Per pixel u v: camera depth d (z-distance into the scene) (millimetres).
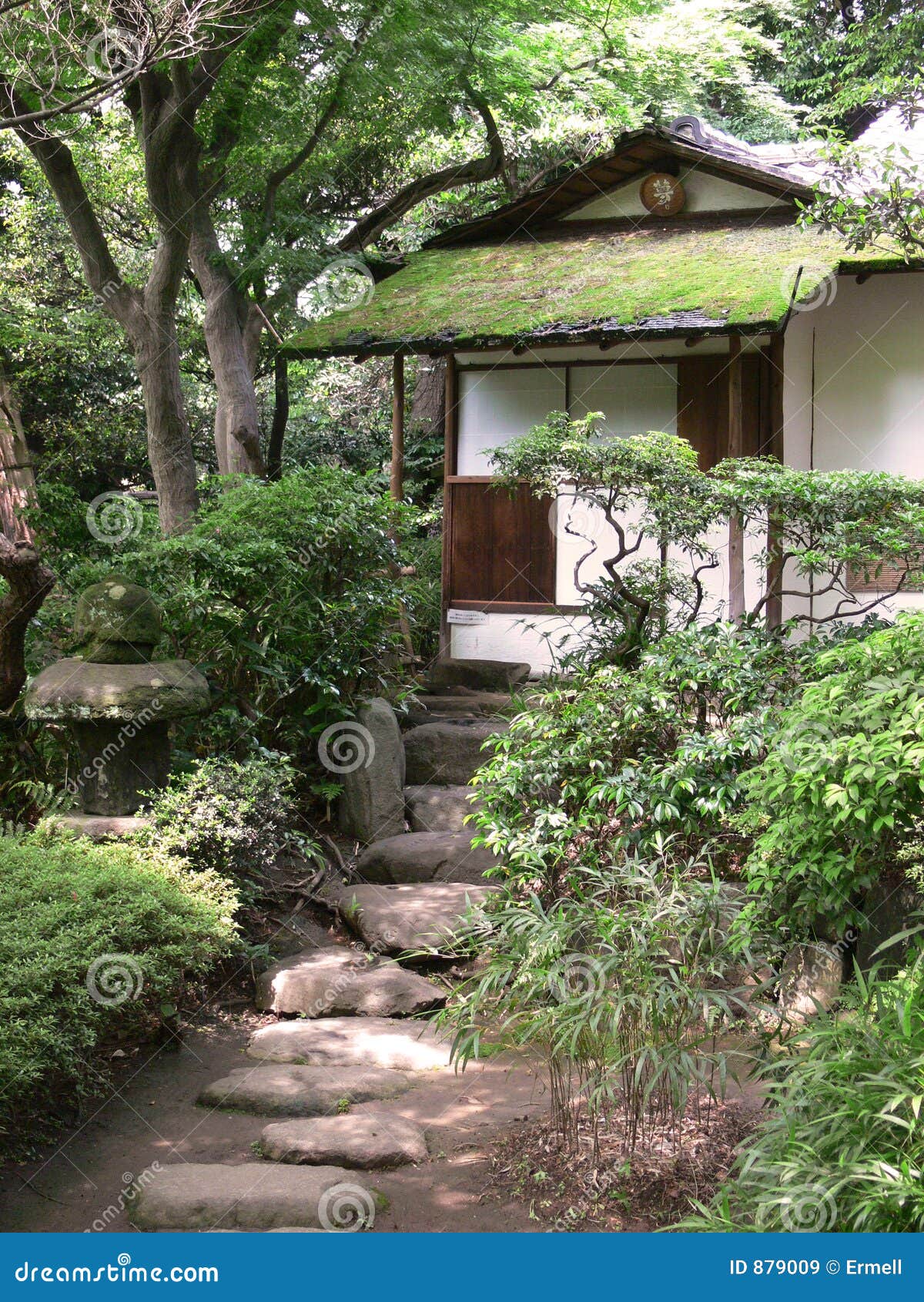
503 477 6863
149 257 13906
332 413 16328
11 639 6316
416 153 14320
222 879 5586
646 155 9930
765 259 8836
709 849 5648
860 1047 3307
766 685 5949
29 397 14789
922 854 4160
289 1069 4680
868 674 4156
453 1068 4723
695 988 4113
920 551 6215
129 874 5078
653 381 9430
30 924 4531
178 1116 4387
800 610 9414
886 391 9484
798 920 4391
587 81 14180
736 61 16688
